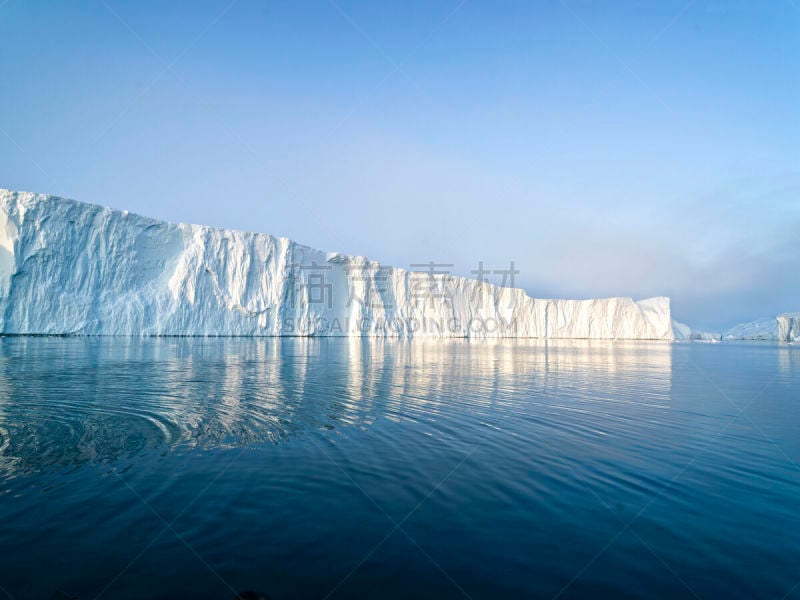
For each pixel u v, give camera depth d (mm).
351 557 3891
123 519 4480
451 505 5020
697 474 6156
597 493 5441
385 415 9766
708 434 8461
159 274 50188
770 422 9594
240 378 15414
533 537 4320
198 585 3428
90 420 8445
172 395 11414
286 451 6887
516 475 6023
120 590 3344
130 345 32500
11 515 4500
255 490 5301
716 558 3988
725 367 25500
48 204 42000
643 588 3504
